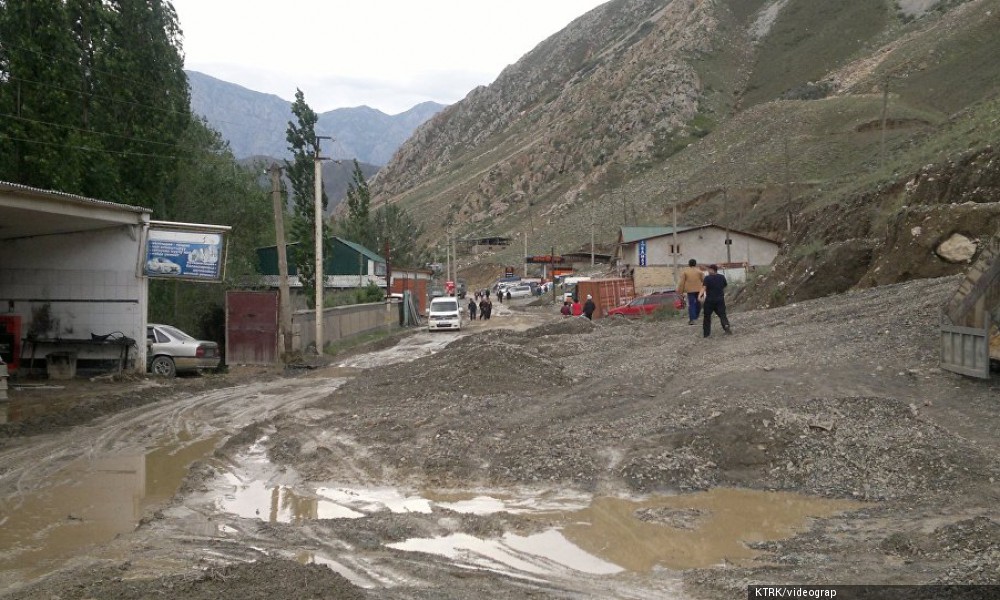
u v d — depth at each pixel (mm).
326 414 14039
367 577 6078
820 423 9461
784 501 8000
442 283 105750
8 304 20719
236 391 18375
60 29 23781
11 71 22984
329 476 9617
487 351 16828
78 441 12133
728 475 8812
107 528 7582
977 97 83812
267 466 10344
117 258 20484
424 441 11055
